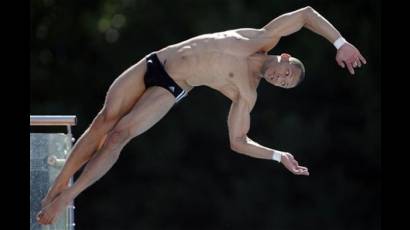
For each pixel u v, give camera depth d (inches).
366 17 2795.3
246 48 1123.9
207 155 2817.4
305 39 2773.1
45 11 2842.0
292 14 1130.0
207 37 1130.7
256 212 2824.8
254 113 2787.9
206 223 2832.2
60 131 2568.9
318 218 2822.3
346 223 2832.2
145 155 2812.5
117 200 2832.2
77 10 2844.5
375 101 2800.2
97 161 1091.3
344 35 2795.3
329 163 2824.8
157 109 1109.7
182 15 2778.1
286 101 2810.0
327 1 2787.9
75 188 1089.4
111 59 2822.3
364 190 2839.6
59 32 2837.1
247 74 1125.7
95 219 2834.6
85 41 2844.5
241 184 2812.5
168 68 1118.4
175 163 2819.9
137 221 2834.6
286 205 2822.3
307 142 2787.9
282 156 1159.0
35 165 1159.0
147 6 2805.1
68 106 2819.9
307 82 2792.8
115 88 1117.1
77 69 2832.2
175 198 2822.3
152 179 2832.2
